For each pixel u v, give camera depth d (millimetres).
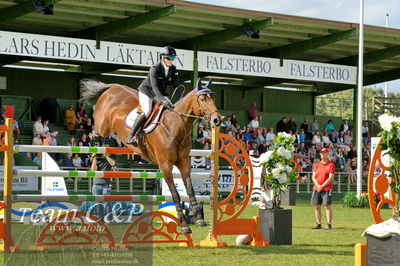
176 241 9719
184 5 23078
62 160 22781
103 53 24109
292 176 10453
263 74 27656
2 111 25891
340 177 28984
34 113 27953
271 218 10227
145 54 24844
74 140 25781
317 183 13195
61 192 12703
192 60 26328
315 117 35406
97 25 24734
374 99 35719
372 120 35188
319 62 30422
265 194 14344
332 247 9953
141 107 9539
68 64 29859
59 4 22688
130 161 25656
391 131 7051
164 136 9086
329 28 26719
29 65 29453
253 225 10188
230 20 25219
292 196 21703
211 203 9992
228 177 21266
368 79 35094
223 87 34375
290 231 10352
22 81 29281
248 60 27312
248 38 28094
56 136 26047
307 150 30641
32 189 18625
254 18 25109
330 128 32906
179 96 9641
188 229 9141
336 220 15648
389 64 33000
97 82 10664
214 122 8711
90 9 23312
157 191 20141
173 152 9078
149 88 9602
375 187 7449
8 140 8641
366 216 17062
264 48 29766
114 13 23734
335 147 31844
